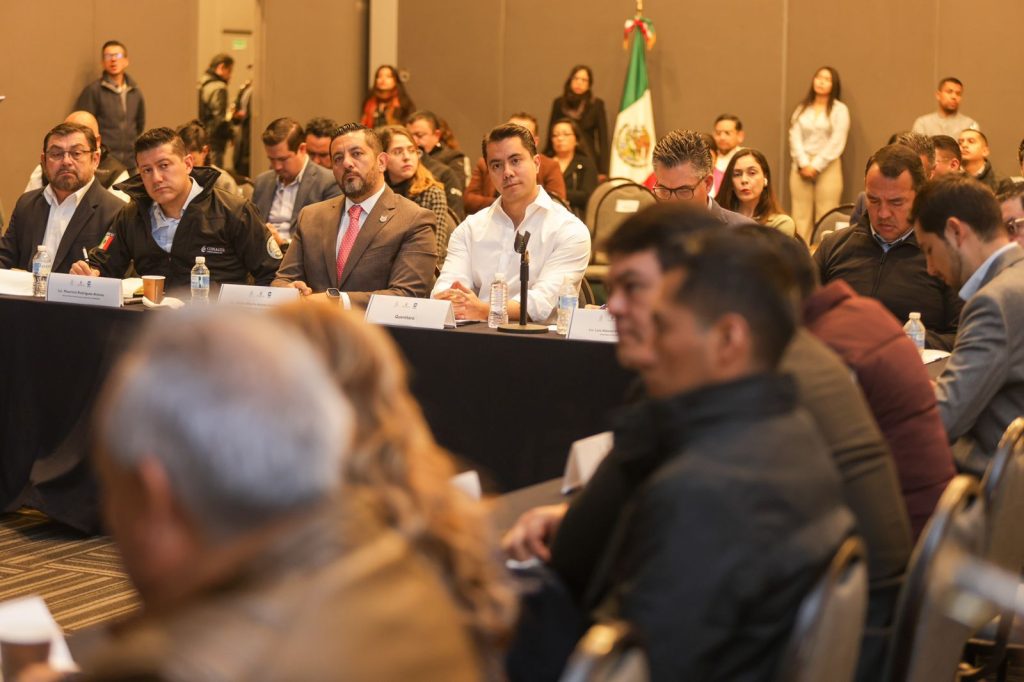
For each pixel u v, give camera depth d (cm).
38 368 448
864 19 1080
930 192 325
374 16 1223
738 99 1125
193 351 89
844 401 195
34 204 559
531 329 398
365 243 487
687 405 159
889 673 182
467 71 1209
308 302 129
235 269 518
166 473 87
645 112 1119
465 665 97
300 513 91
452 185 822
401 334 400
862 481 192
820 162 1051
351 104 1194
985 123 1055
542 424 378
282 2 1077
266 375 89
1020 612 192
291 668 84
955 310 438
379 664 88
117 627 96
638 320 167
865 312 240
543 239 464
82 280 446
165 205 513
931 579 179
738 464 153
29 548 428
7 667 134
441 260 631
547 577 191
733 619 149
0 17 853
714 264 162
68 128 543
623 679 123
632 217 172
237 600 87
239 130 1095
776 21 1108
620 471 183
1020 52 1040
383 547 96
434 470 116
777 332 162
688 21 1134
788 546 152
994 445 309
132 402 89
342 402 101
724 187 570
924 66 1065
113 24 941
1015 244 317
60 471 442
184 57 1010
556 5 1175
